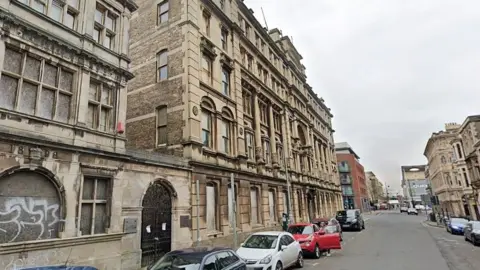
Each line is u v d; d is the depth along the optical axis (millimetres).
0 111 8312
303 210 31141
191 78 17203
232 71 21969
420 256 15602
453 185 60625
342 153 86938
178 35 18281
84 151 10289
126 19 13609
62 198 9484
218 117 19188
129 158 12078
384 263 13688
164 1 19797
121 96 12594
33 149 8828
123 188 11844
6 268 7781
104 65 11875
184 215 14891
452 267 12617
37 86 9617
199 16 19344
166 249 13758
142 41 20094
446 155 63219
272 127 27531
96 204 10828
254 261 10750
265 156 25734
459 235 26438
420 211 96375
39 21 9781
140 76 19547
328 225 19609
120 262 11109
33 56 9570
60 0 10812
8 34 8852
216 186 18016
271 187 25047
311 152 38188
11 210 8242
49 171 9172
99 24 12320
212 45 19875
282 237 12789
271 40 31188
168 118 17422
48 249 8836
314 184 36438
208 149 17609
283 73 34406
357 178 85188
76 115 10477
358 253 17016
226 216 17922
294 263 12898
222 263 8062
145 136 18172
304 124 37469
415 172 142250
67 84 10625
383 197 162875
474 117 41125
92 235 10180
